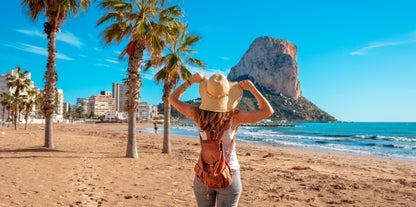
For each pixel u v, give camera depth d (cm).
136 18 1289
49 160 1149
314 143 3591
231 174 239
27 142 1966
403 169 1436
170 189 768
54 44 1562
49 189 712
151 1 1291
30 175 861
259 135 5591
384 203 689
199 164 248
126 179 870
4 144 1772
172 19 1312
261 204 654
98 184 788
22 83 4903
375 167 1472
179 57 1495
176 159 1368
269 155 1764
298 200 696
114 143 2200
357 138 5041
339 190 819
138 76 1335
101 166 1066
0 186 721
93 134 3928
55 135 3005
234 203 246
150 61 1544
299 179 972
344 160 1752
